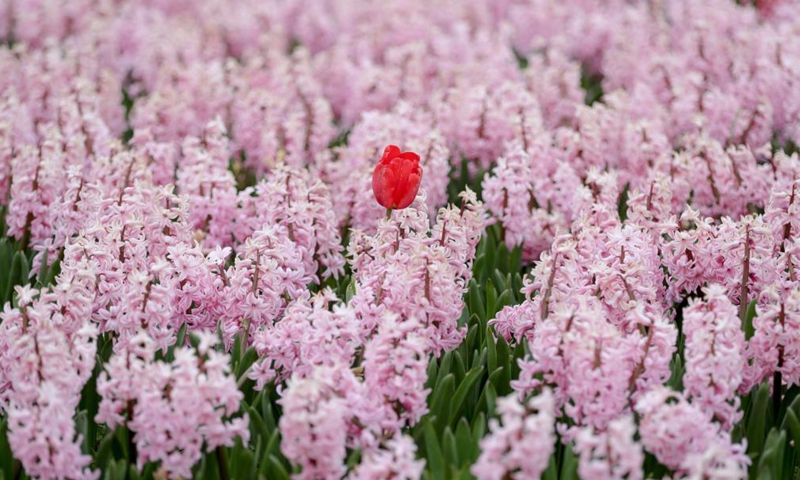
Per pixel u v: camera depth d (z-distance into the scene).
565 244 3.87
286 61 7.53
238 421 3.23
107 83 7.05
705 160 5.36
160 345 3.70
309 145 6.38
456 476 3.09
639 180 5.50
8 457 3.36
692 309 3.52
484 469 2.88
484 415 3.54
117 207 4.25
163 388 3.28
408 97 7.16
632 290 3.84
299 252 4.20
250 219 4.78
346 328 3.50
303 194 4.50
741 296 3.96
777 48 7.11
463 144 6.04
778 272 4.06
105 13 9.40
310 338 3.54
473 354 4.01
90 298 3.72
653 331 3.40
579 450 3.12
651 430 3.12
